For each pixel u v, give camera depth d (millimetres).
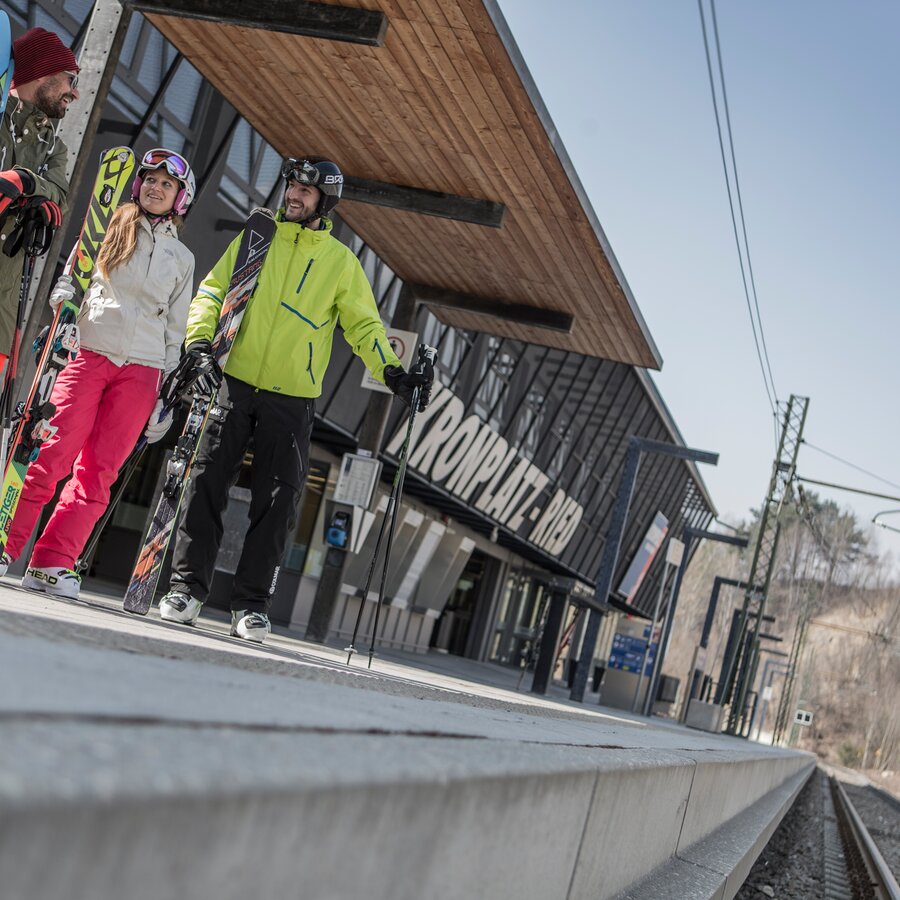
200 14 8617
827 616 130625
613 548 25688
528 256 12359
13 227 4012
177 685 1364
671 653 116125
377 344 5477
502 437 24734
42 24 10430
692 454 25484
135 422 4609
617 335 14203
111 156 5309
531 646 29922
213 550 5102
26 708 884
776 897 9633
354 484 14320
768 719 109375
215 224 14008
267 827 854
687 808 4059
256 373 5137
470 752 1519
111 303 4516
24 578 4480
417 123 10164
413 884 1210
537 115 9336
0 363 4172
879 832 24938
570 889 2170
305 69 9664
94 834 656
